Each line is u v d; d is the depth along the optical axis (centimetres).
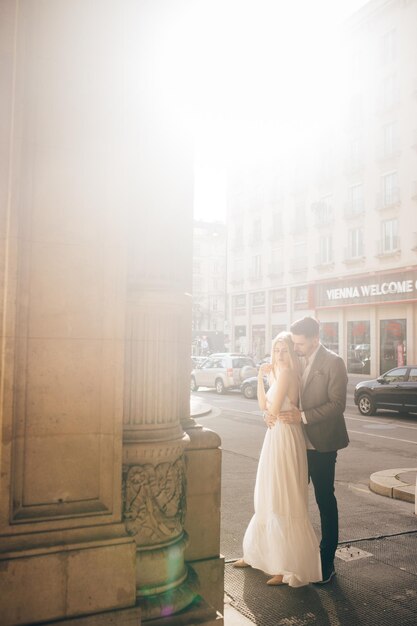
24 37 270
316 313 3809
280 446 393
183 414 362
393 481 703
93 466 277
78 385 276
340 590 388
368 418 1602
